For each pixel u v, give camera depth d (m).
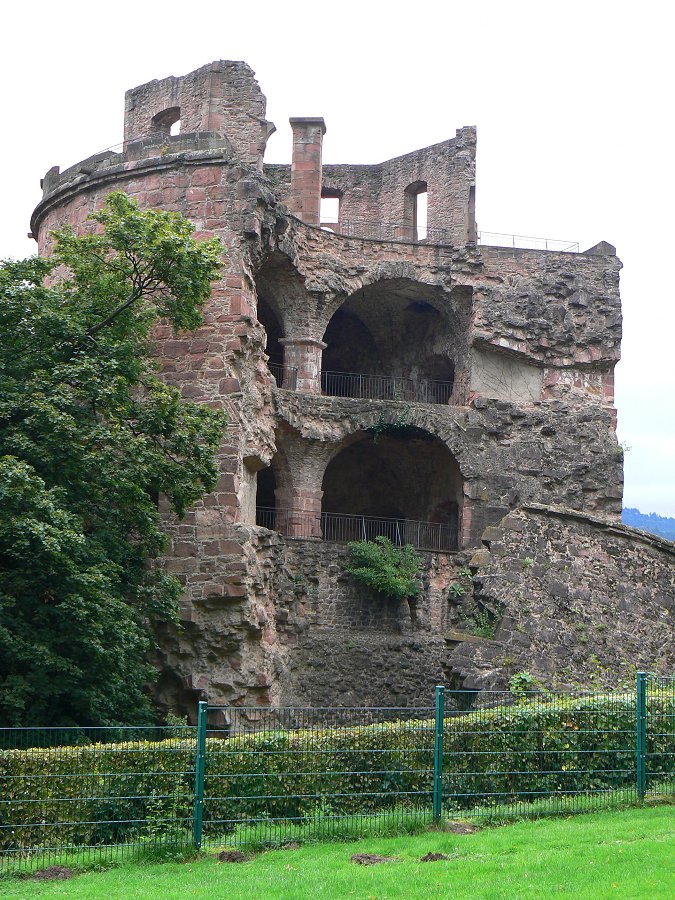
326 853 17.17
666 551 27.41
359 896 14.67
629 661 26.42
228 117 41.28
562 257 44.50
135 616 26.64
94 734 23.92
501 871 15.41
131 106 44.09
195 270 28.09
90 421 26.69
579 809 19.08
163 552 30.95
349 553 39.09
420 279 43.19
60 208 36.78
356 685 36.53
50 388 25.36
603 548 27.17
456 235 45.50
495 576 26.50
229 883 15.56
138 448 26.20
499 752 19.33
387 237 48.12
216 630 31.50
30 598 23.91
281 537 36.78
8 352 25.70
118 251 28.75
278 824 18.14
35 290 25.95
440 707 19.00
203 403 32.03
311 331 41.31
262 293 41.28
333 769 18.75
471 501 41.94
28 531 22.34
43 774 17.73
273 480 45.88
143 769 18.09
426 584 39.88
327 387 48.28
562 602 26.56
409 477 46.06
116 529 26.75
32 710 23.70
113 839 17.73
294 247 39.56
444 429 42.00
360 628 38.69
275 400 38.09
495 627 26.41
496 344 43.22
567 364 44.03
